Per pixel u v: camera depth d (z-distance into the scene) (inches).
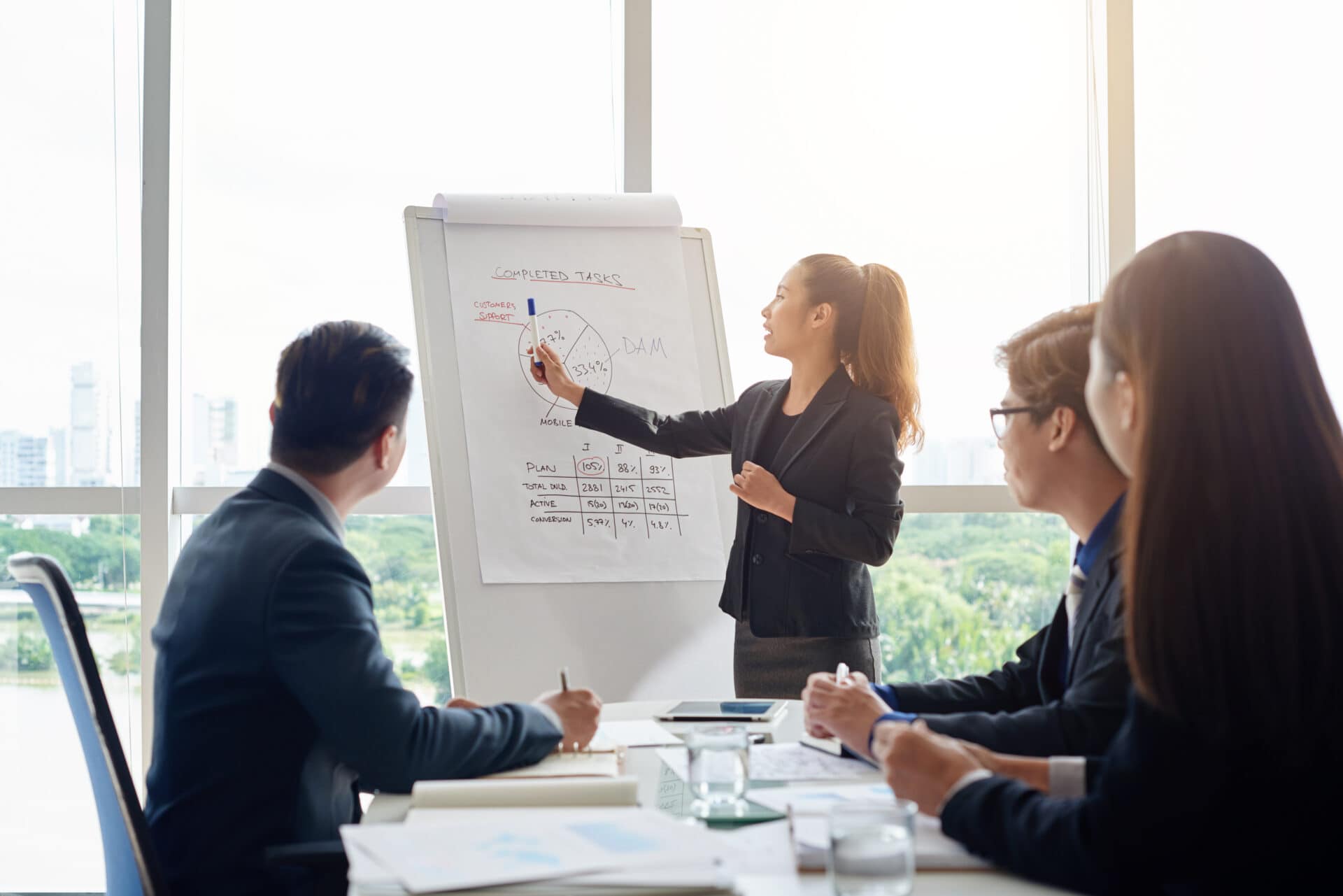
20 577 48.9
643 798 47.8
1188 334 38.3
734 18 117.4
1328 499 37.5
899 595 118.3
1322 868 35.4
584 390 94.7
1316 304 121.7
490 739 50.8
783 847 40.6
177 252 109.1
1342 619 36.4
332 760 53.4
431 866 35.5
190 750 50.6
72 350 108.3
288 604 50.4
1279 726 35.2
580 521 94.1
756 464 92.5
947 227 119.8
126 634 107.4
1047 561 120.3
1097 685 49.1
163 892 46.1
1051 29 122.0
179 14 108.7
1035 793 39.0
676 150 116.4
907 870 34.4
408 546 112.2
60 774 107.1
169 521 107.1
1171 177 122.3
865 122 118.9
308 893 49.2
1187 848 35.3
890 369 93.7
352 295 112.3
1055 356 52.6
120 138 108.7
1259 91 122.6
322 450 55.4
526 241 100.0
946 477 118.8
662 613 94.0
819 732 56.5
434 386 93.7
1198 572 36.1
